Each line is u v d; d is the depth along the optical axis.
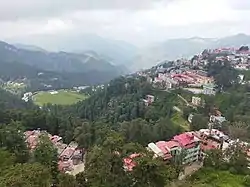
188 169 106.56
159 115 167.25
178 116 166.62
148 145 111.12
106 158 60.00
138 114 172.75
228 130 141.88
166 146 107.81
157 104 183.62
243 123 142.38
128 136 123.19
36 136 122.19
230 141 124.31
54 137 130.75
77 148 119.56
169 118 157.62
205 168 102.75
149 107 175.38
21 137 101.31
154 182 60.56
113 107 195.12
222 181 93.81
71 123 143.75
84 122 138.62
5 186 42.50
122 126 129.50
